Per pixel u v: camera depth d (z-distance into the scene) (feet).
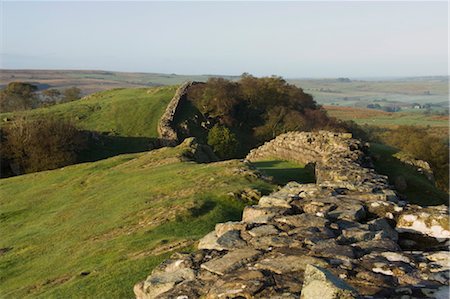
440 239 29.07
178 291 21.44
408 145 202.18
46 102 409.69
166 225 56.13
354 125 303.68
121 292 38.14
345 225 29.12
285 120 265.54
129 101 277.23
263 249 25.13
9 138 192.65
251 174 77.36
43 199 93.30
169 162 103.91
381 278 19.95
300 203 34.99
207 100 275.59
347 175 61.36
